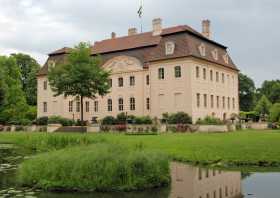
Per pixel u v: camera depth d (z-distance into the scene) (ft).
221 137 110.11
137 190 48.83
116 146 55.93
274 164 67.00
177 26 198.08
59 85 169.68
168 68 185.78
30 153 93.09
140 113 197.57
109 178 48.65
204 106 189.67
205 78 191.42
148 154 53.36
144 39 205.98
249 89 341.21
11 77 231.30
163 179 52.54
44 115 238.07
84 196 45.50
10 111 221.66
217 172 61.31
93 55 214.48
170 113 183.93
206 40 199.62
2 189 48.98
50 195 45.88
